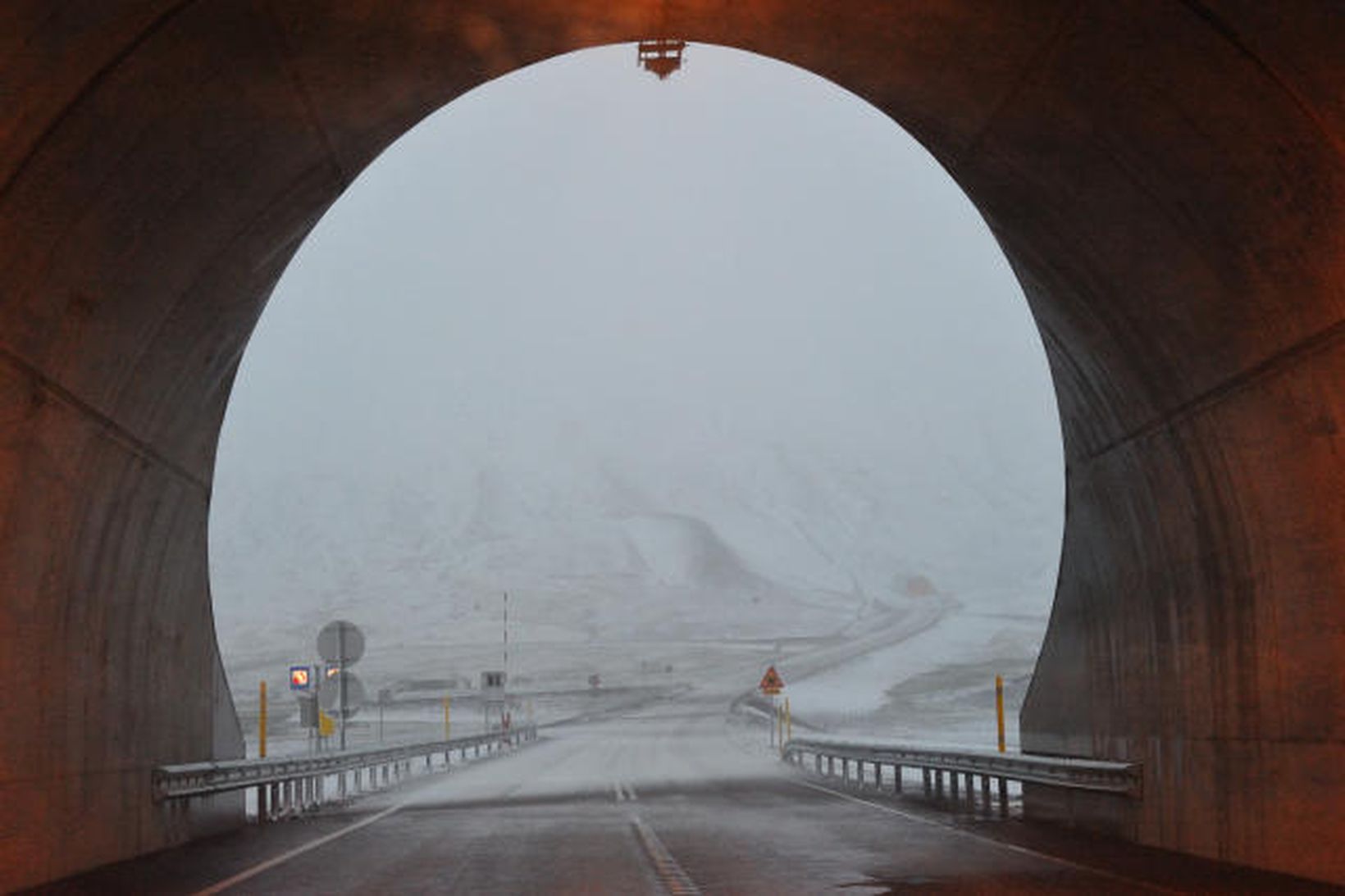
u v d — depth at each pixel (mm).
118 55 19641
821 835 33750
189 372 29547
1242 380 23875
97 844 26750
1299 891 21547
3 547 22156
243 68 22594
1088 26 21516
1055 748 35344
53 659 24359
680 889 23391
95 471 25672
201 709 34438
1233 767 25156
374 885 24375
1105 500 31250
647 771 74188
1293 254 21266
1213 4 18812
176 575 31859
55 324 22656
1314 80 18578
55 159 20344
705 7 26578
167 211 24406
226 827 37062
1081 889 22375
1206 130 21359
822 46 27594
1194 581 26703
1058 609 35156
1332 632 21969
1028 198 28328
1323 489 22016
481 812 45125
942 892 22406
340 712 53031
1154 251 24938
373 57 25234
